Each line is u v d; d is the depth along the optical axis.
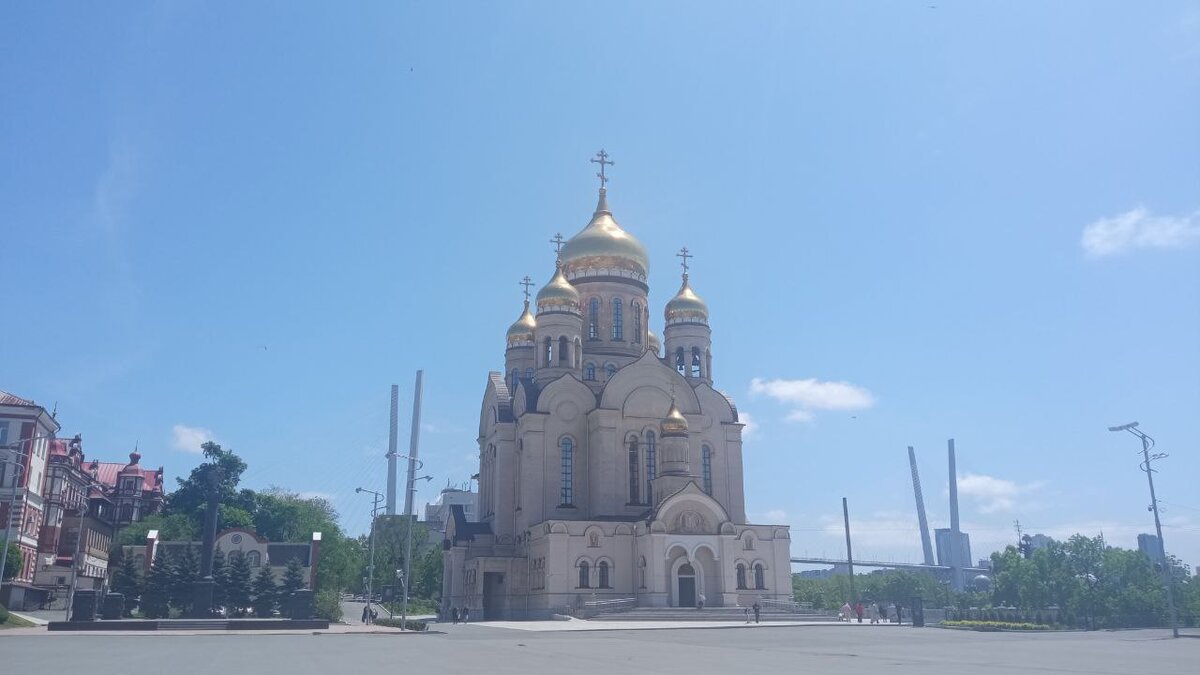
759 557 91.12
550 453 94.88
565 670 27.80
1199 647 43.06
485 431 108.31
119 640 46.03
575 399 97.06
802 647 41.59
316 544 116.75
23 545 87.12
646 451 94.94
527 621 80.00
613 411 94.50
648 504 93.44
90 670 27.64
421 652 37.34
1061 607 116.44
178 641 45.75
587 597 84.56
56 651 37.06
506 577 92.31
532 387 98.44
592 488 93.50
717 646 42.25
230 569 90.12
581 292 106.50
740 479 99.50
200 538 120.19
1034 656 35.28
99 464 146.12
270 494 155.00
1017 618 90.31
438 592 139.88
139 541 118.88
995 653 37.25
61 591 95.62
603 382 102.81
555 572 84.56
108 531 125.44
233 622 59.72
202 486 139.50
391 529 163.62
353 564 144.50
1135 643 47.47
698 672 26.94
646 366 96.94
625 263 107.00
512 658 33.66
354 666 29.66
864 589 180.00
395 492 180.75
